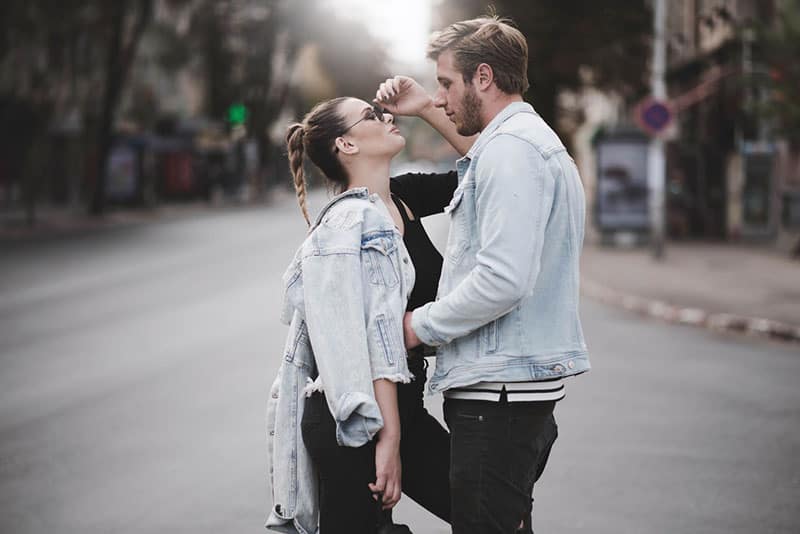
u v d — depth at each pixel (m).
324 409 3.75
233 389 9.71
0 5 41.03
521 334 3.53
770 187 28.47
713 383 10.06
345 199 3.75
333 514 3.78
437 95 3.69
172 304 16.52
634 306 16.23
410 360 3.93
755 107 19.45
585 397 9.36
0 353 12.07
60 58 46.28
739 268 21.66
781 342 12.87
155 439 7.90
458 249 3.61
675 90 37.53
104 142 43.09
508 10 28.19
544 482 6.71
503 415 3.57
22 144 39.00
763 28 19.05
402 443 4.02
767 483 6.69
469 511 3.61
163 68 54.31
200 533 5.79
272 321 14.44
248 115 59.97
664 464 7.12
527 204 3.40
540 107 30.28
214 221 42.06
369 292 3.65
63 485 6.78
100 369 10.93
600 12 28.55
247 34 59.19
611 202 28.77
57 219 40.97
